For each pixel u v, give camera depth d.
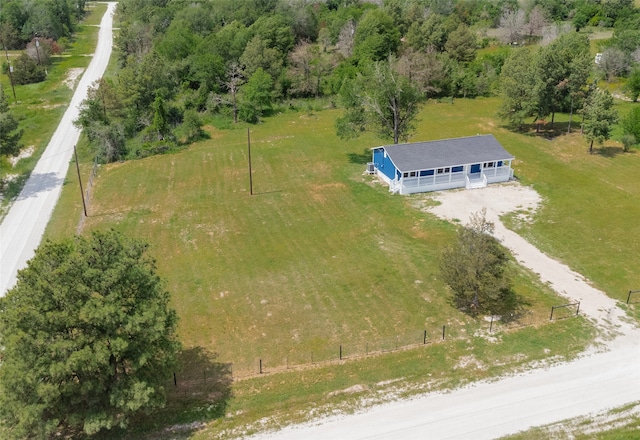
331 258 38.47
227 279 36.25
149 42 98.31
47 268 22.81
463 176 49.78
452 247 32.44
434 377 27.05
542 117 65.31
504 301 32.78
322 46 107.94
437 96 87.25
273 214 45.62
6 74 94.38
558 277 35.25
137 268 24.05
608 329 30.25
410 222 43.28
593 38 105.56
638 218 42.88
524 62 66.19
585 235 40.50
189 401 25.84
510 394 25.78
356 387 26.53
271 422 24.53
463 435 23.45
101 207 48.16
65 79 92.44
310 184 51.75
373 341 29.73
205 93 79.50
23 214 47.62
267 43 91.88
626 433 23.27
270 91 81.25
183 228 43.50
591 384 26.31
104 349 21.66
